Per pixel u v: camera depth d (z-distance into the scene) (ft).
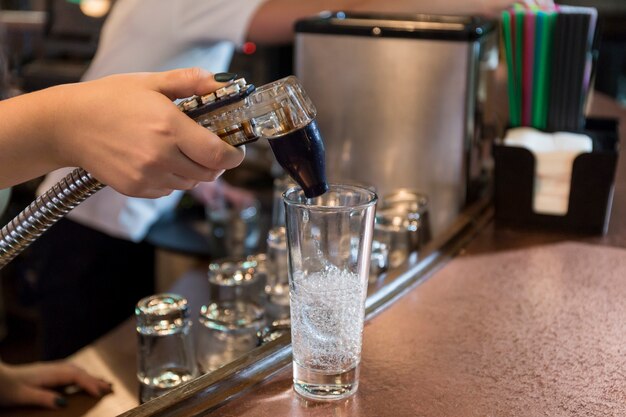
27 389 3.61
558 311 3.54
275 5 5.84
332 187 2.88
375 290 3.63
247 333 3.37
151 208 6.81
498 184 4.66
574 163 4.50
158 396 2.97
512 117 5.00
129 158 2.64
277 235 3.76
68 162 2.81
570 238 4.51
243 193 7.54
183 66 6.29
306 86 4.95
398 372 2.98
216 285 3.57
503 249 4.30
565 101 4.89
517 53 4.85
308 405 2.75
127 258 7.14
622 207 5.04
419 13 5.42
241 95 2.59
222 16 5.94
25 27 8.27
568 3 13.07
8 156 2.79
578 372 3.01
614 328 3.39
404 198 4.25
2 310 10.07
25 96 2.81
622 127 6.93
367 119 4.88
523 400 2.80
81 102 2.67
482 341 3.25
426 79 4.68
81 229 6.84
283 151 2.66
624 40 12.92
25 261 9.27
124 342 4.19
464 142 4.72
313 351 2.73
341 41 4.80
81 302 7.11
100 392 3.69
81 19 7.58
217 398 2.77
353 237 2.63
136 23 6.11
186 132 2.57
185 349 3.25
